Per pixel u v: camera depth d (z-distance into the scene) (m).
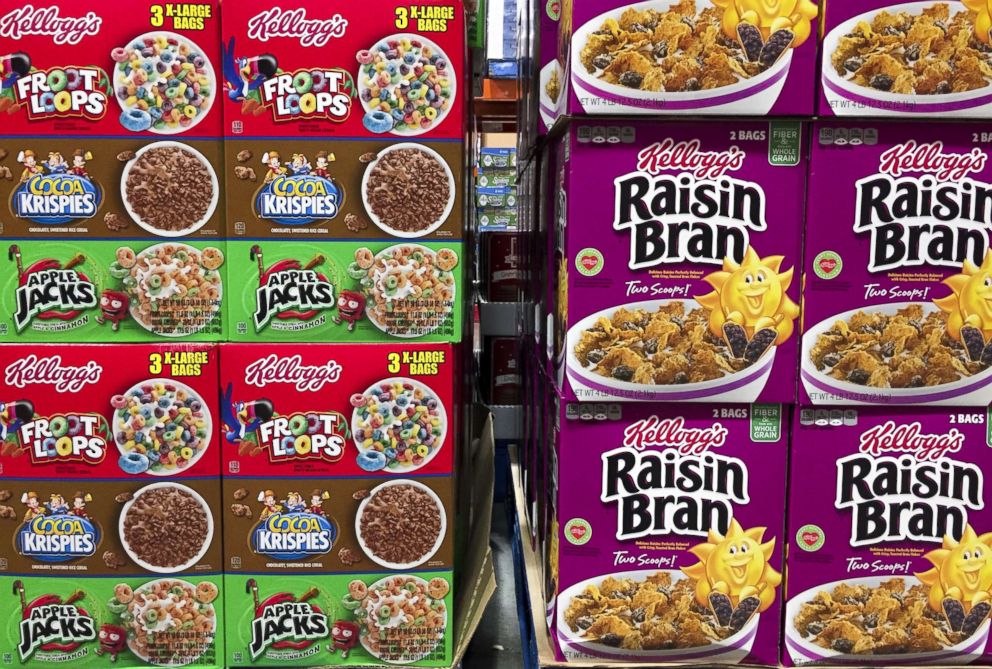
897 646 1.57
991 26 1.43
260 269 1.53
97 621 1.57
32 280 1.52
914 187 1.48
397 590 1.59
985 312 1.50
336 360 1.54
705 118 1.47
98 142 1.49
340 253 1.53
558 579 1.57
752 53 1.43
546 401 1.86
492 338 3.10
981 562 1.56
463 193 1.58
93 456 1.53
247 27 1.48
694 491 1.55
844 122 1.47
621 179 1.48
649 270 1.49
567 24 1.47
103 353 1.51
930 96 1.44
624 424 1.55
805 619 1.57
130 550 1.56
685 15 1.42
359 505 1.57
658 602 1.57
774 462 1.55
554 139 1.74
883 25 1.43
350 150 1.51
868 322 1.50
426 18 1.49
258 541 1.56
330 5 1.48
